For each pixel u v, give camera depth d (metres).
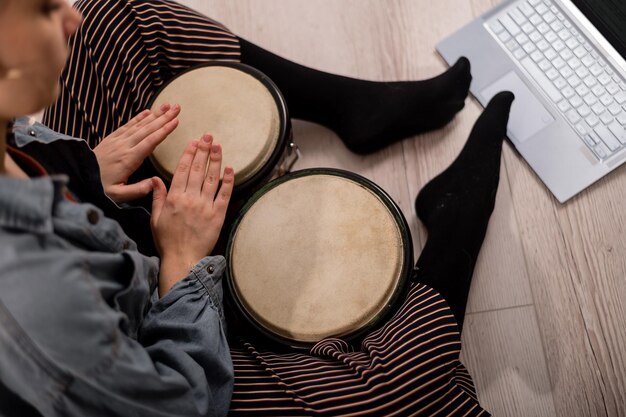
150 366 0.61
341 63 1.31
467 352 1.12
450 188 1.14
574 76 1.19
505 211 1.19
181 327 0.72
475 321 1.14
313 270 0.86
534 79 1.21
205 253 0.83
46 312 0.51
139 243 0.90
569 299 1.13
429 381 0.80
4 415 0.60
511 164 1.21
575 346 1.10
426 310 0.84
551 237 1.16
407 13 1.33
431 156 1.24
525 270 1.15
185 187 0.86
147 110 0.93
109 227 0.58
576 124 1.17
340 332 0.84
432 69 1.29
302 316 0.85
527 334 1.12
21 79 0.49
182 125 0.95
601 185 1.17
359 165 1.25
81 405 0.57
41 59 0.49
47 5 0.48
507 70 1.23
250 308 0.86
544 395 1.09
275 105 0.97
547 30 1.22
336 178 0.92
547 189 1.19
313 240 0.88
